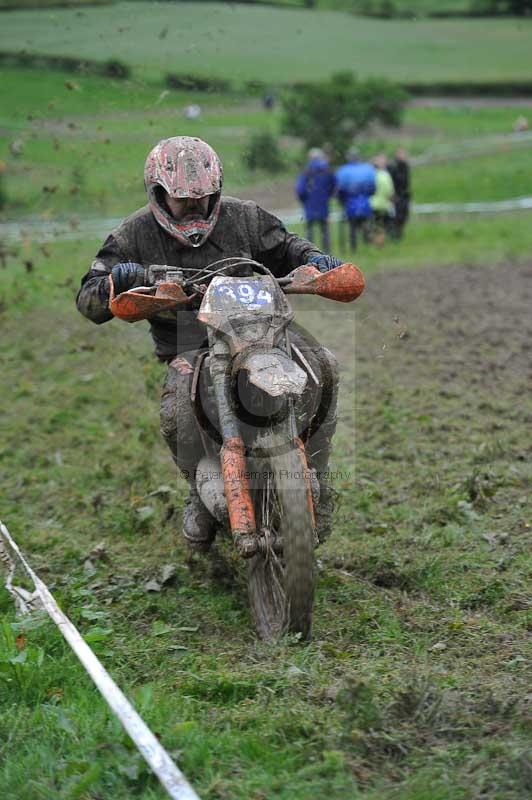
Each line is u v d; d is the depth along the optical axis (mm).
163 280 11094
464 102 84812
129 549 14531
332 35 84250
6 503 16656
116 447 19250
